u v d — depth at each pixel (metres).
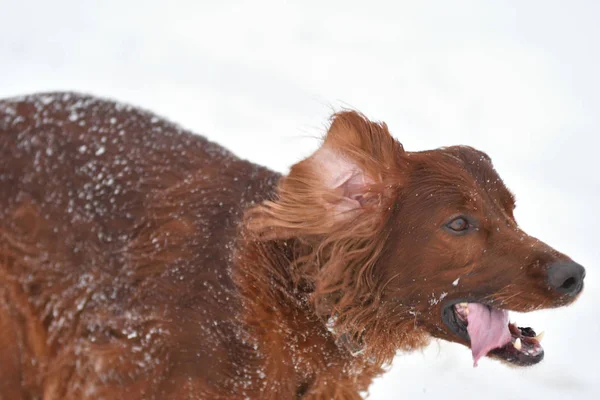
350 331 6.98
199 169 7.02
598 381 9.62
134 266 6.46
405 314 6.91
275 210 6.77
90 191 6.50
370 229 6.83
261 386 6.65
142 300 6.43
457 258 6.76
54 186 6.45
